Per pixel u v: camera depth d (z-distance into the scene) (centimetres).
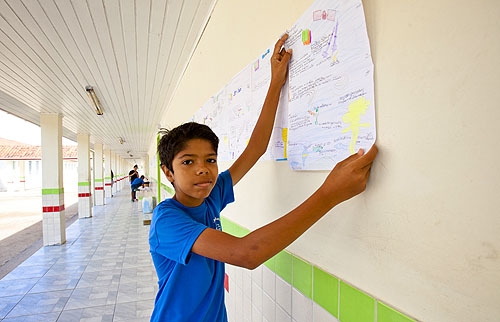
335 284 82
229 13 172
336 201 68
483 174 46
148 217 758
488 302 45
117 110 543
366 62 70
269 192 123
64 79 346
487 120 45
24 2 192
